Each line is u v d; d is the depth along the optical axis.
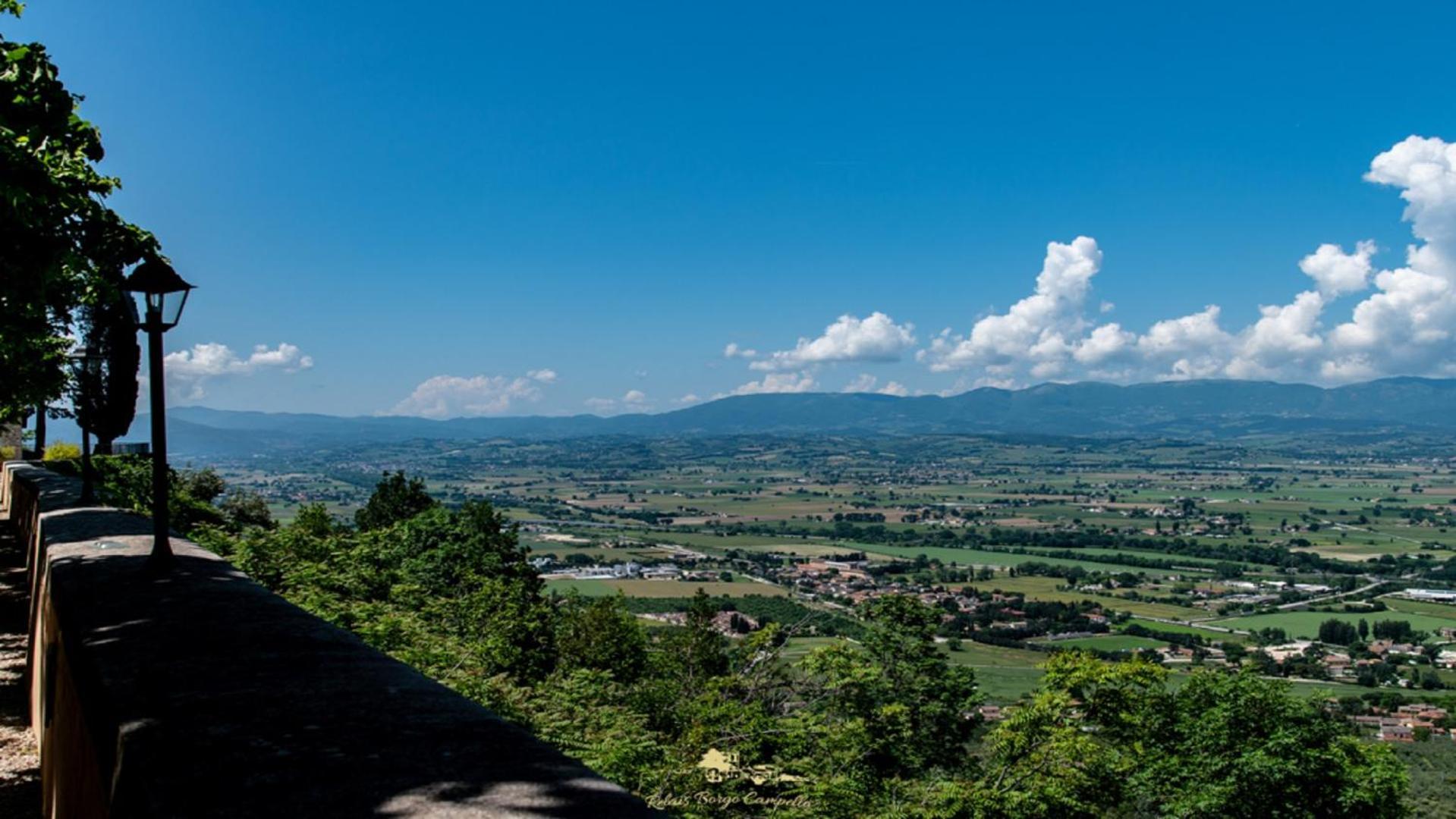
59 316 13.02
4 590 14.56
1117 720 20.25
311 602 14.44
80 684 3.91
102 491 18.25
